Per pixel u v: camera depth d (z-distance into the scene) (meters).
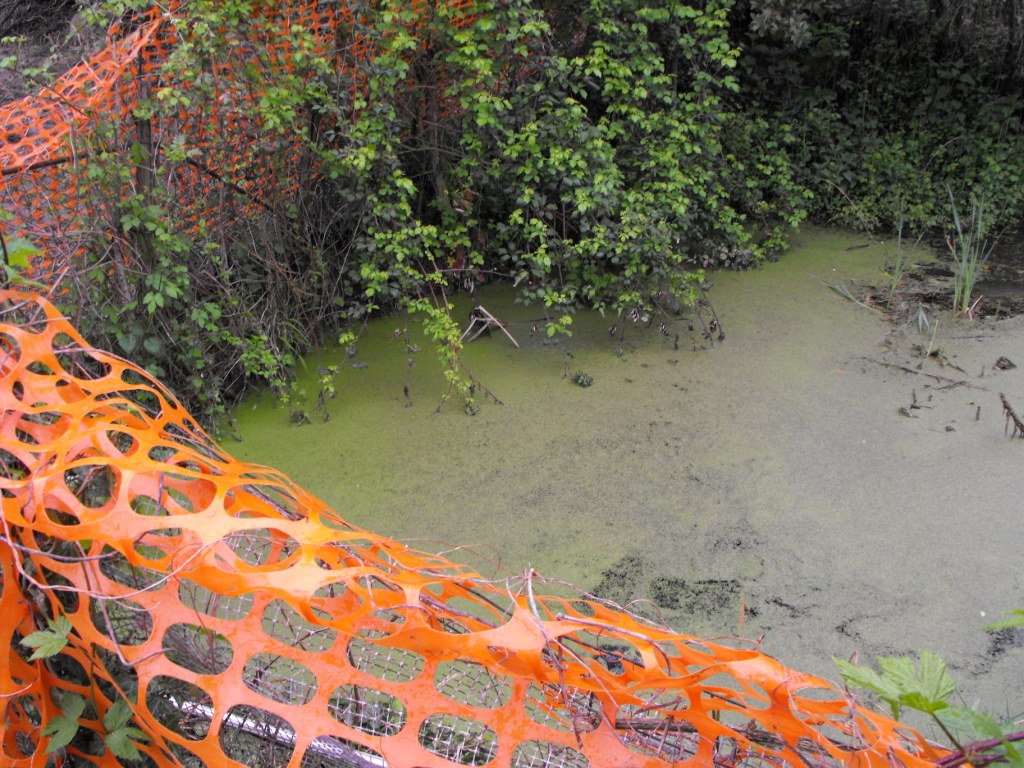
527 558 3.53
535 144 4.66
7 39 4.15
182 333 4.16
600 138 4.86
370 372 4.85
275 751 1.75
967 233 6.49
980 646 3.07
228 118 4.25
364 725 1.80
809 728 1.26
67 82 3.86
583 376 4.74
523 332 5.26
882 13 7.00
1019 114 7.07
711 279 5.97
